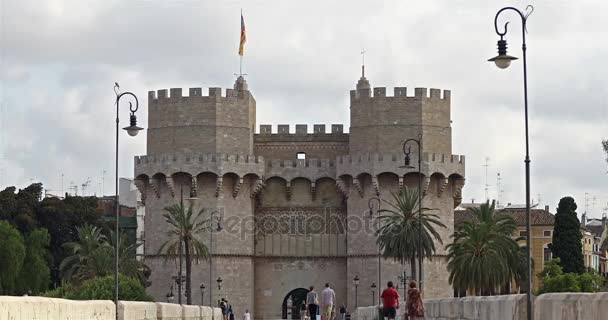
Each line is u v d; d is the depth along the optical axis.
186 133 139.88
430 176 137.12
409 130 138.62
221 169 138.25
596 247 194.00
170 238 138.62
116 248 57.69
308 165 142.75
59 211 152.88
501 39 46.03
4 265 132.88
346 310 140.50
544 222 168.75
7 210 149.25
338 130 145.50
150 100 141.75
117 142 63.97
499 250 109.12
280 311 143.12
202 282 138.38
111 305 44.47
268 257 143.25
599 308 27.02
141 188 141.50
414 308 48.62
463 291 111.12
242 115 141.50
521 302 34.78
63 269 145.12
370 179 138.12
